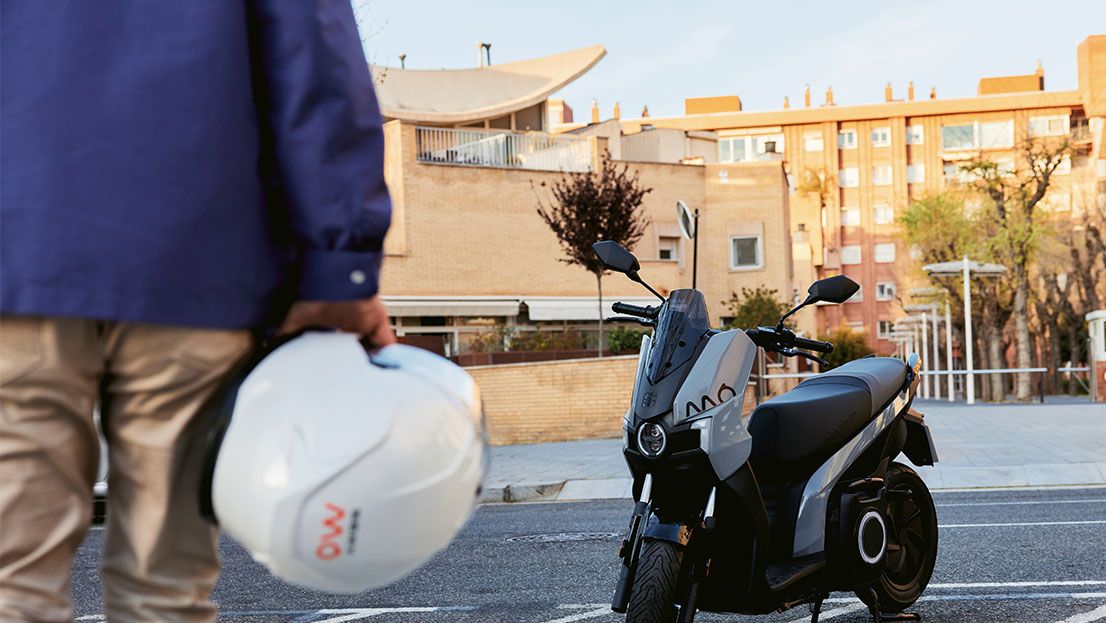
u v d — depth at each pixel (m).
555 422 20.94
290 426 1.75
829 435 5.12
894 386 5.60
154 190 1.72
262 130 1.83
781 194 45.31
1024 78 102.19
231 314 1.78
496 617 5.88
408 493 1.77
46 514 1.73
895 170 92.62
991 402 44.16
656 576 4.25
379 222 1.83
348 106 1.81
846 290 5.00
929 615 5.58
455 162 36.38
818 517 5.03
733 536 4.62
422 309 34.47
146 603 1.87
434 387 1.86
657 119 94.81
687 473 4.46
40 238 1.68
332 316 1.84
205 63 1.76
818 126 93.44
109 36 1.75
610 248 4.93
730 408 4.54
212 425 1.80
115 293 1.69
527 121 50.88
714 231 45.16
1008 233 45.12
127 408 1.80
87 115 1.72
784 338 5.11
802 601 4.95
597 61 50.78
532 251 36.56
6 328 1.69
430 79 50.44
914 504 5.58
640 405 4.52
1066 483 11.74
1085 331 70.00
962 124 92.50
